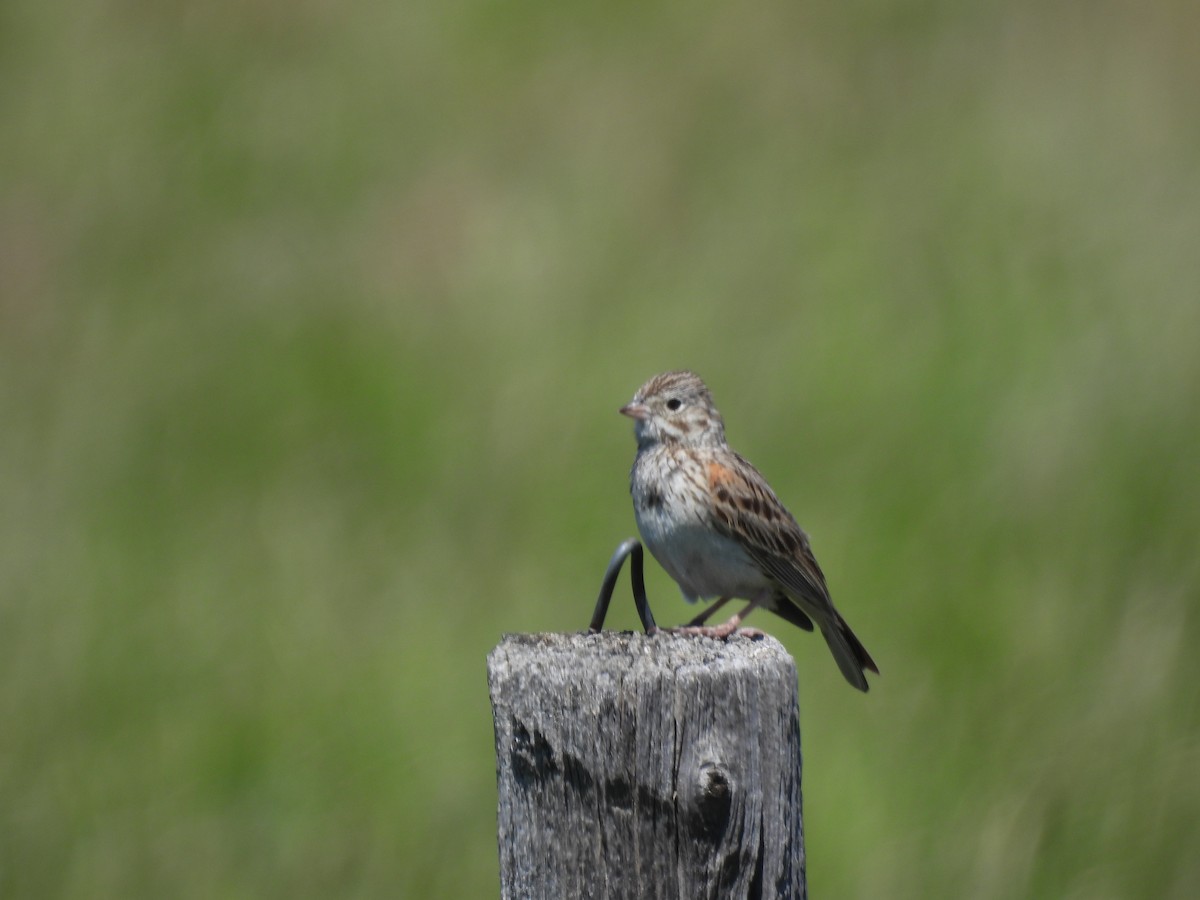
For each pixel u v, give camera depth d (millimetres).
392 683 12586
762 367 15148
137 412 15898
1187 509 13367
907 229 16719
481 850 11344
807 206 17250
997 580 12883
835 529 13461
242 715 12438
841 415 14594
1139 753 11211
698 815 5375
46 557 14172
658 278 16500
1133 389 14508
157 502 14773
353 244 17766
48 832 11539
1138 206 16828
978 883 10688
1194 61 18828
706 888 5398
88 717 12469
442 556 13758
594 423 14773
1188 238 16312
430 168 18812
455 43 20609
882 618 12695
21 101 19938
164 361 16438
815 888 10859
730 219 17203
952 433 14320
